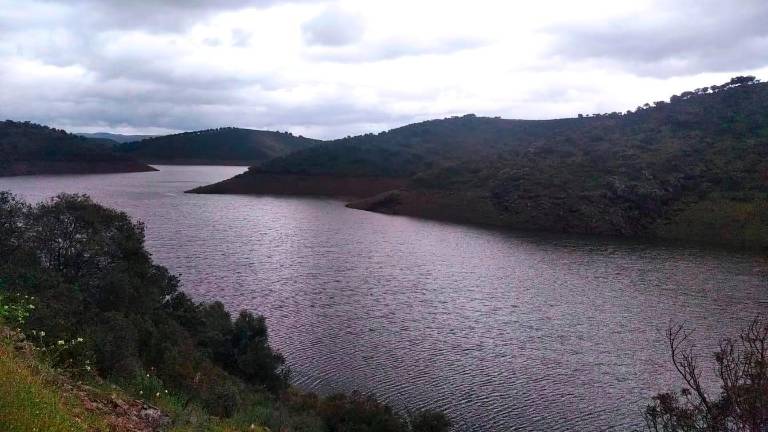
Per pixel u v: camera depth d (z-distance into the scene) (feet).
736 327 133.08
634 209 333.21
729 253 254.06
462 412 91.35
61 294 63.16
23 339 30.86
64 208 90.02
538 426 86.74
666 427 44.21
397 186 532.32
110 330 47.37
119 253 92.07
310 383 101.71
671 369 107.86
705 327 133.80
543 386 101.14
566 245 278.67
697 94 534.78
